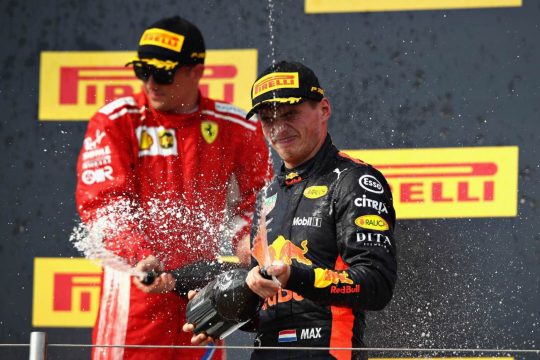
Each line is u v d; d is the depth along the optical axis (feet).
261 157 49.11
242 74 56.29
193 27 48.47
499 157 53.88
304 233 36.04
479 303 52.75
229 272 34.96
